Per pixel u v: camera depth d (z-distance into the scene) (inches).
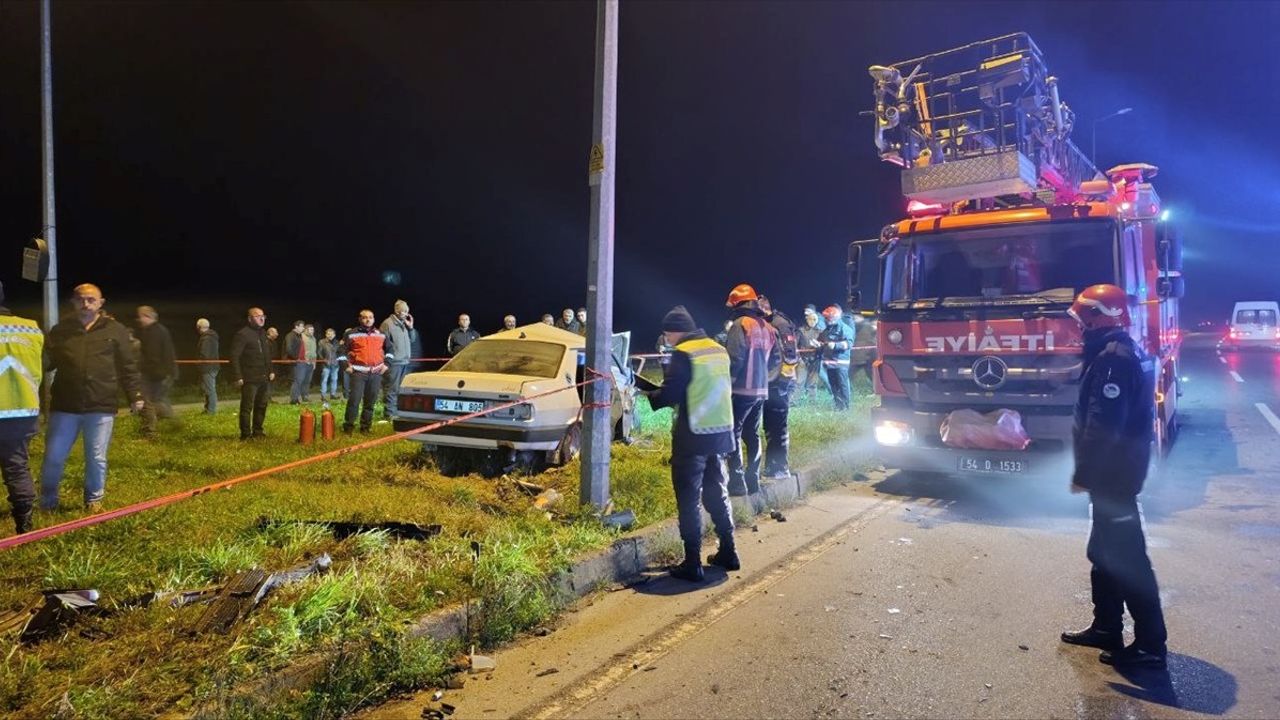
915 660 175.5
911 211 358.6
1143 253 339.3
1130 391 171.9
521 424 322.3
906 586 222.8
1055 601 209.0
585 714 154.0
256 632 155.2
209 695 138.3
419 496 286.7
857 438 420.2
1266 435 453.4
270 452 381.7
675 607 209.2
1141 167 344.2
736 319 288.7
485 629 184.4
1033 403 302.5
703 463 231.3
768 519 298.5
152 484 303.7
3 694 135.4
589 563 219.5
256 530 235.1
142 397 279.9
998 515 300.2
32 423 231.6
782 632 192.1
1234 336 1163.3
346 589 178.4
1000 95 315.6
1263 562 237.9
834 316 534.3
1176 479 350.6
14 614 169.9
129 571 198.1
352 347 461.7
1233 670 169.3
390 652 161.8
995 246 324.2
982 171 304.7
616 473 316.8
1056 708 154.1
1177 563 237.9
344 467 339.9
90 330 264.1
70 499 277.4
